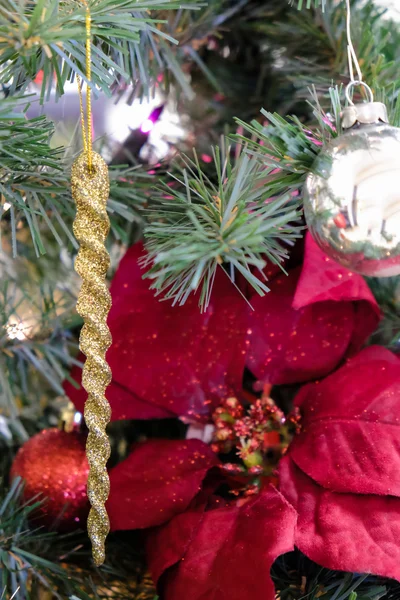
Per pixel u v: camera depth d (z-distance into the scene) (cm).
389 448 34
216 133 44
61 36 28
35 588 37
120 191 38
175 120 45
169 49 39
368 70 38
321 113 34
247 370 41
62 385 40
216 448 38
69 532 39
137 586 38
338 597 33
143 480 36
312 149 31
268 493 34
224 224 31
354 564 31
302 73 42
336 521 32
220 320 38
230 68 45
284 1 42
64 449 38
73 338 44
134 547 39
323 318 38
